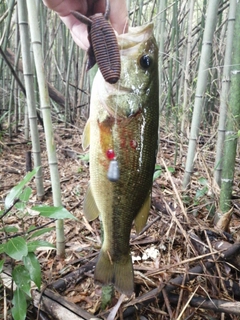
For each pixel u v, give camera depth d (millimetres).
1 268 342
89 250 500
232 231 533
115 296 406
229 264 420
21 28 574
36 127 629
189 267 440
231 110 496
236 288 410
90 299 409
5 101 1406
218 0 514
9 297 397
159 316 385
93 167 312
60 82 1523
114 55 230
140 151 310
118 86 293
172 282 391
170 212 513
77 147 987
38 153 646
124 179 309
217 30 892
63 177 774
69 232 546
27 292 332
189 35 794
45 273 450
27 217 585
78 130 1147
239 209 593
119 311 372
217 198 550
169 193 626
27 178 369
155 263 465
